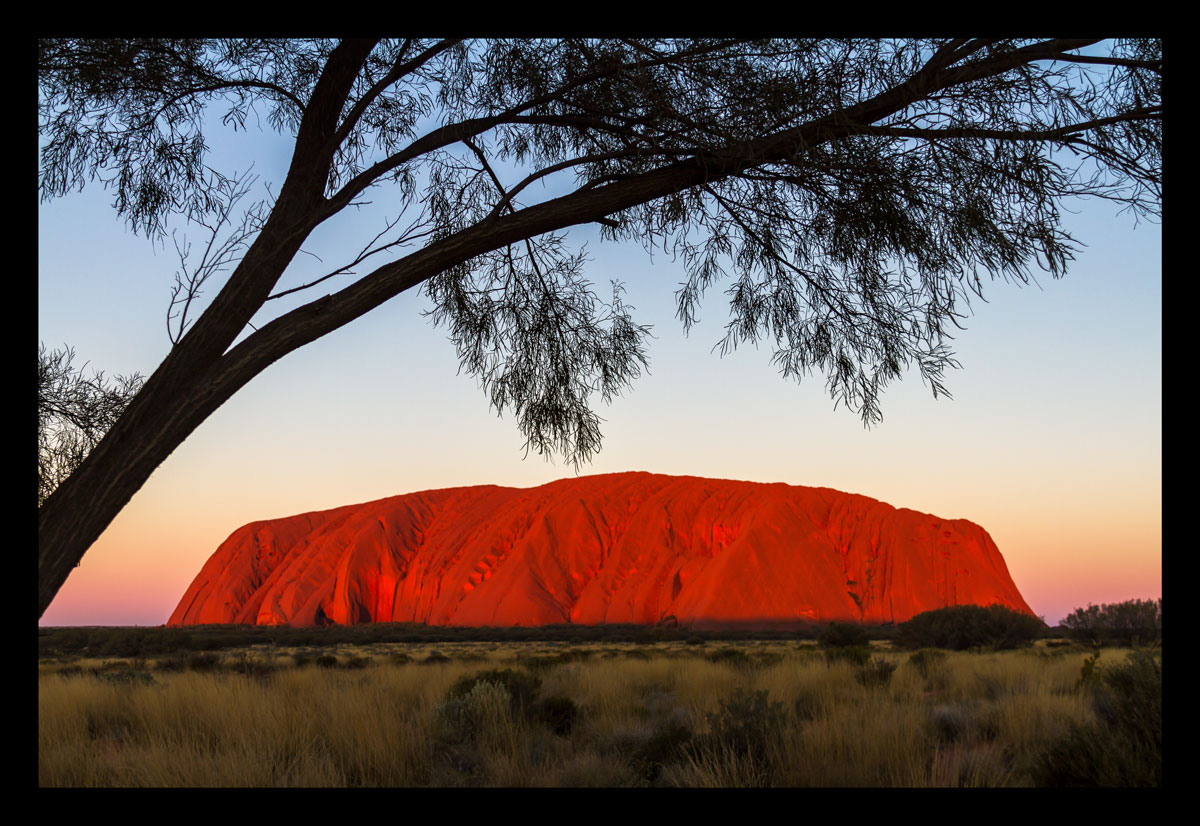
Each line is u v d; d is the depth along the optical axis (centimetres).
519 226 336
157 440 266
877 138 362
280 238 310
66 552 245
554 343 475
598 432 473
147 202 446
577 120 389
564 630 11488
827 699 1137
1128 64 347
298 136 334
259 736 848
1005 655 2456
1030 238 354
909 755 698
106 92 421
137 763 751
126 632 7681
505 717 944
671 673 1838
